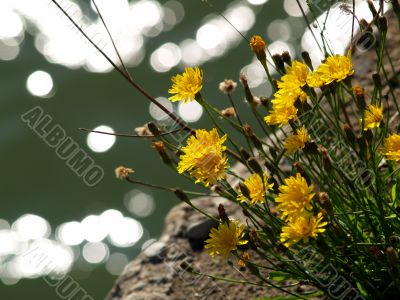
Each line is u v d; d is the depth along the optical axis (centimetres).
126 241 962
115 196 1009
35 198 1025
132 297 495
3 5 1280
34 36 1227
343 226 398
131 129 1066
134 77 1144
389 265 346
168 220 560
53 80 1153
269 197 406
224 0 1234
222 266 498
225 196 383
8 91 1141
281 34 1150
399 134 392
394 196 407
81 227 984
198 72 382
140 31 1212
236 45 1160
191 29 1205
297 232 321
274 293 458
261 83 1086
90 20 1231
